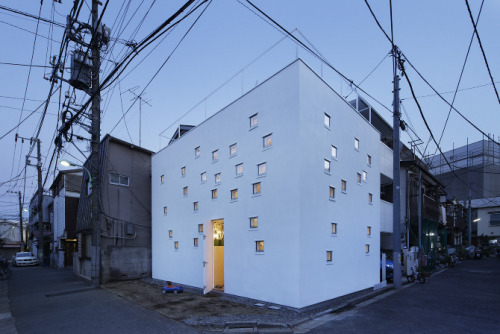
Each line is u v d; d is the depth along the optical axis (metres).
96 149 15.55
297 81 10.04
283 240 9.81
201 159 14.30
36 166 31.12
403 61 13.20
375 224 14.44
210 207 13.31
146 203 19.69
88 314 9.37
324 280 10.34
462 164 48.12
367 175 14.25
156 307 10.10
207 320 8.30
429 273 17.98
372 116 18.17
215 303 10.55
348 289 11.73
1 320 8.88
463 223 40.41
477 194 45.97
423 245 22.47
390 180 19.62
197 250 13.94
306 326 7.79
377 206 14.80
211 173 13.52
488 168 45.81
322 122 11.10
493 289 13.09
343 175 12.23
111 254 16.58
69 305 10.77
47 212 38.06
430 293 12.17
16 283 17.19
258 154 11.16
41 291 14.05
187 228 14.83
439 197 29.38
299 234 9.37
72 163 14.66
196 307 9.98
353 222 12.61
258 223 10.80
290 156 9.93
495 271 20.81
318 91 11.02
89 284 15.96
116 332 7.52
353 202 12.77
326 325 7.81
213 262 13.05
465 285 14.32
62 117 13.99
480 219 44.72
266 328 7.62
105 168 17.80
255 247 10.85
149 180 20.09
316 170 10.48
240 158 11.96
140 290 13.57
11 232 65.06
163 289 12.79
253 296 10.64
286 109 10.27
